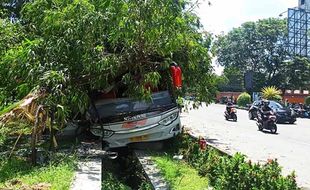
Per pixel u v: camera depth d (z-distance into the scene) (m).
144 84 10.35
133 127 10.61
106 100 10.82
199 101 14.13
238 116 31.52
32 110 8.21
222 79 14.34
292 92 61.03
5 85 10.28
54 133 9.37
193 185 7.16
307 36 61.50
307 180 9.10
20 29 11.77
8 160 8.15
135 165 9.43
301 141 15.97
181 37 9.92
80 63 9.63
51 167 7.38
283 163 11.16
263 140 15.97
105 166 9.91
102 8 9.27
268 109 20.16
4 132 9.07
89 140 10.98
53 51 9.46
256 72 64.62
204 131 18.66
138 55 10.15
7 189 5.98
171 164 8.70
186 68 12.19
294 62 60.16
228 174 6.54
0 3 15.60
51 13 9.38
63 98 8.80
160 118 10.73
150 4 9.26
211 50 13.57
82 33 9.31
